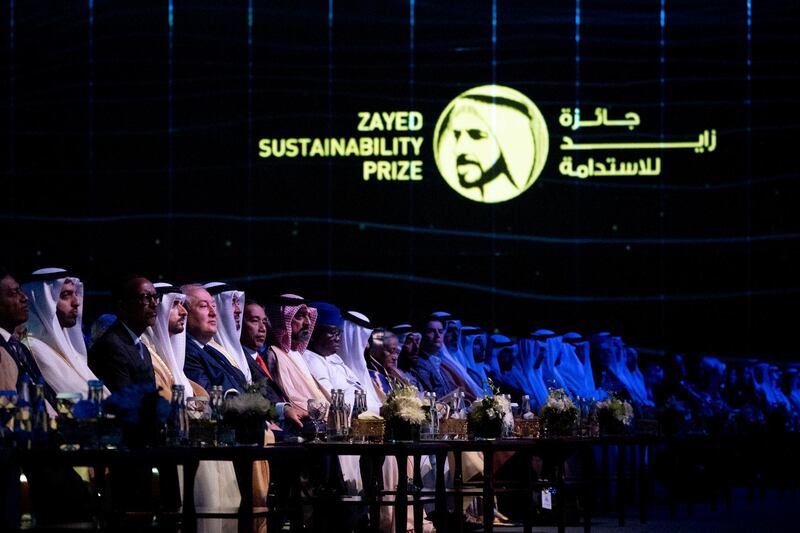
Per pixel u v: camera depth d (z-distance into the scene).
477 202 24.08
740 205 23.94
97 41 24.19
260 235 24.12
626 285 24.05
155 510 8.19
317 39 24.12
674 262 24.02
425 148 24.12
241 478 7.91
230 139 24.12
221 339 11.07
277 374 11.59
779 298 23.94
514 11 24.11
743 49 23.97
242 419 8.29
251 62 24.12
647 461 17.56
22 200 24.11
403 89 24.12
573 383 17.45
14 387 8.52
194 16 24.12
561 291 24.05
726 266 23.95
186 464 7.51
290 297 11.91
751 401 20.98
